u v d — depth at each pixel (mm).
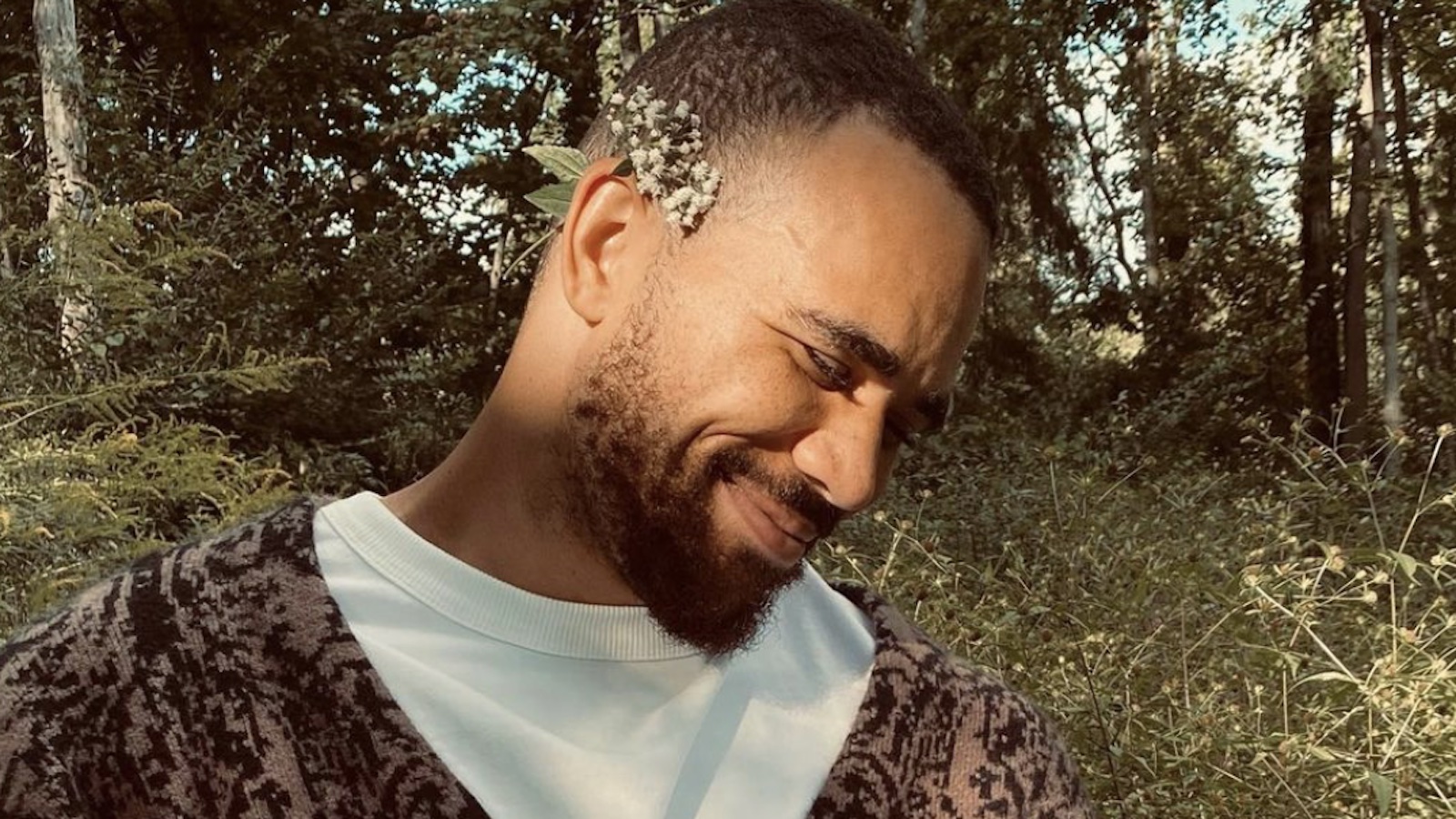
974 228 596
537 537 611
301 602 590
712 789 599
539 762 575
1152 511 3238
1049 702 1907
